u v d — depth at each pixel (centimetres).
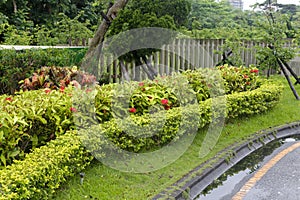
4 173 337
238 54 1070
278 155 585
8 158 393
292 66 1301
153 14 788
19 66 791
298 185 471
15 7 1625
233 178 494
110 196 401
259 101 750
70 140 430
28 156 387
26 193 321
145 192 416
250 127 698
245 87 819
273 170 522
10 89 780
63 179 386
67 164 403
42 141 455
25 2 1684
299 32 1059
